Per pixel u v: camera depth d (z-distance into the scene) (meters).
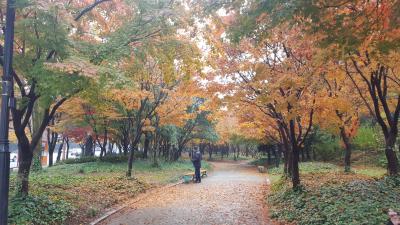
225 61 13.34
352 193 10.79
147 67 17.80
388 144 13.11
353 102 15.47
